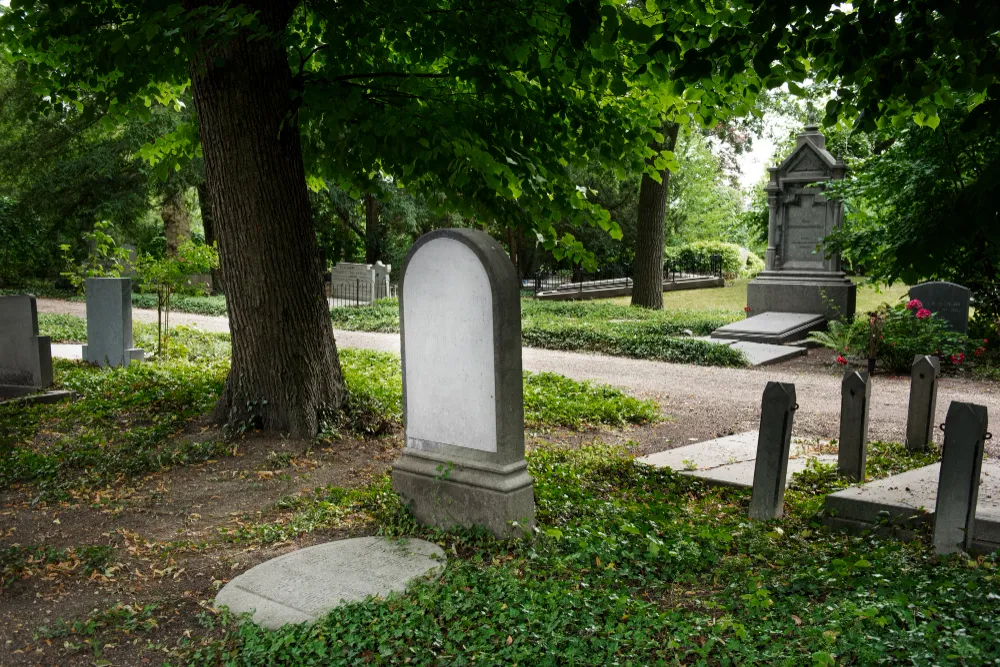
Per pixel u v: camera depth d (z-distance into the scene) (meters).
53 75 9.69
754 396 12.25
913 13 4.51
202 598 5.02
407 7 7.22
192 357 14.73
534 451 8.52
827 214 19.47
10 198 29.75
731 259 40.12
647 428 10.12
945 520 5.22
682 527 5.78
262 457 8.07
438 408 6.13
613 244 40.06
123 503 6.91
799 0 4.50
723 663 3.66
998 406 11.06
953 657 3.47
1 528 6.36
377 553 5.56
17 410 10.01
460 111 8.66
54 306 26.81
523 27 7.61
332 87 8.03
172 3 7.13
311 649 4.09
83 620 4.73
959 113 8.98
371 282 31.12
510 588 4.64
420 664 3.95
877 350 14.62
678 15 6.34
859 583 4.55
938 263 3.98
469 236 5.77
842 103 5.71
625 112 9.50
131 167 27.47
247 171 8.38
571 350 17.89
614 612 4.25
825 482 7.26
